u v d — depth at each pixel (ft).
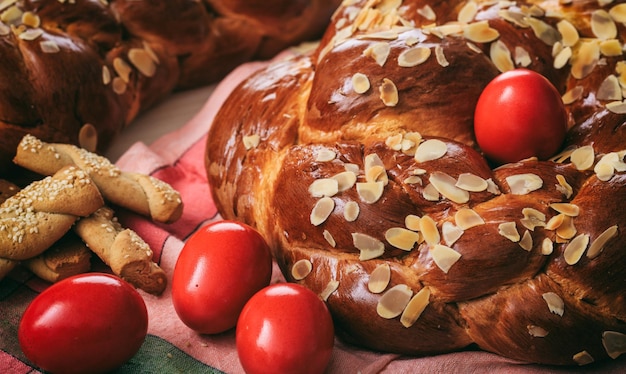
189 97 2.77
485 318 1.84
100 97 2.42
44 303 1.82
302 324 1.79
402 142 1.93
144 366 1.90
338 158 1.94
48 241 2.06
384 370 1.87
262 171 2.08
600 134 1.94
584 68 2.06
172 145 2.55
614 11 2.12
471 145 1.98
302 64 2.24
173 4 2.57
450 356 1.89
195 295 1.89
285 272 1.99
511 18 2.09
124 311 1.83
